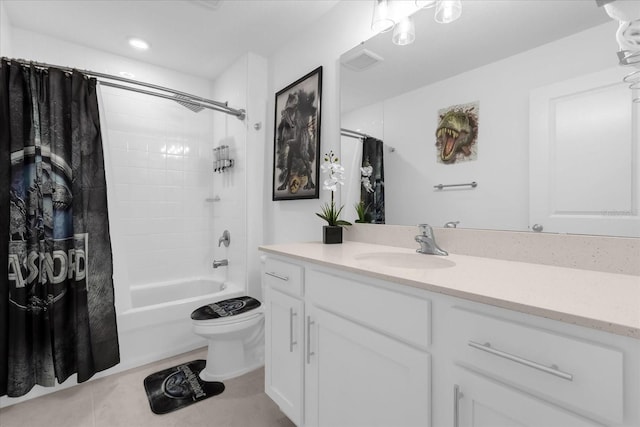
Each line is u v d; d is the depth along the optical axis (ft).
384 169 5.04
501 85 3.66
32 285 5.21
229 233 8.73
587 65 2.99
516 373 1.98
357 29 5.48
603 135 2.89
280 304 4.39
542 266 3.18
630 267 2.76
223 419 4.78
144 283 8.59
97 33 6.99
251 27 6.72
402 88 4.76
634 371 1.59
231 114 8.02
